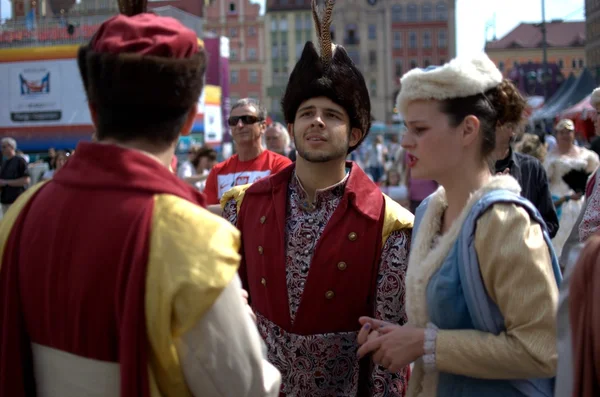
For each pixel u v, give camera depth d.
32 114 16.31
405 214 2.35
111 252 1.42
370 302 2.34
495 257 1.66
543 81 31.03
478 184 1.83
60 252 1.47
